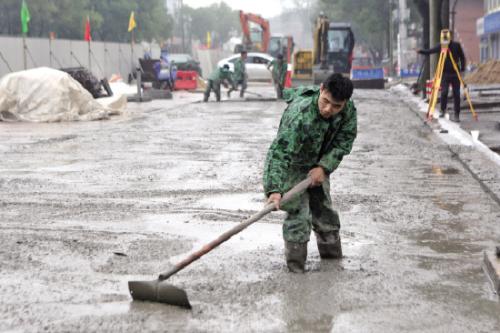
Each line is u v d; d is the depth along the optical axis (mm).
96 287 7559
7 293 7355
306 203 8039
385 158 17281
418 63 91688
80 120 29781
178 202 12172
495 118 26625
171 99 47000
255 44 84625
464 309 6918
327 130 7805
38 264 8430
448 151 18406
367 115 30547
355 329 6375
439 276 8008
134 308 6895
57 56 53906
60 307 6930
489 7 92312
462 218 10930
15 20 94062
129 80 59750
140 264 8422
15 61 48375
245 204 11992
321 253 8672
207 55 104000
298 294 7309
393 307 6949
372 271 8164
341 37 73625
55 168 15938
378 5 111625
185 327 6406
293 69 61750
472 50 105375
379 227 10359
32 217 11023
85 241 9508
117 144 20547
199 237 9773
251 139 21688
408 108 35000
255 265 8375
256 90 58469
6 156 18000
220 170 15578
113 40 122062
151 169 15750
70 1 98625
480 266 8422
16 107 29781
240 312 6773
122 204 11992
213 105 39500
